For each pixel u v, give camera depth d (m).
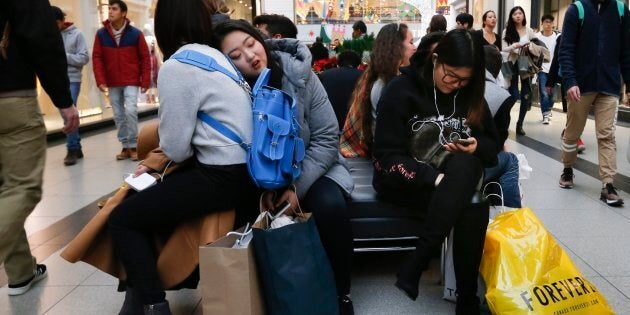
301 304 2.01
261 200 2.20
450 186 2.21
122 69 6.38
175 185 2.15
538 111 10.48
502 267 2.19
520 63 7.21
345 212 2.35
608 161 4.12
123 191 2.29
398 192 2.55
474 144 2.45
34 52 2.46
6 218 2.46
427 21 14.94
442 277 2.75
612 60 4.07
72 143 6.25
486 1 12.88
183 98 2.09
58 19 6.29
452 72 2.34
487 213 2.27
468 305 2.34
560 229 3.54
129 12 11.83
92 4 10.06
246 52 2.33
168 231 2.32
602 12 4.08
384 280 2.87
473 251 2.25
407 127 2.56
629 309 2.46
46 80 2.54
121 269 2.32
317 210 2.32
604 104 4.11
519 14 7.29
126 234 2.15
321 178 2.50
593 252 3.13
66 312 2.59
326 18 14.71
